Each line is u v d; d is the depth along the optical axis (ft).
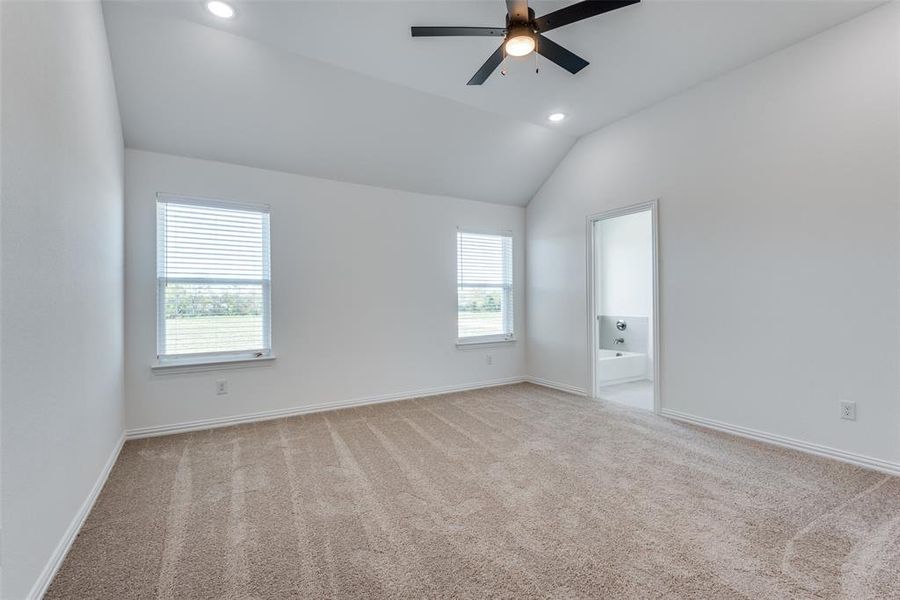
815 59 8.45
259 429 10.67
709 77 10.14
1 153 3.67
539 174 15.28
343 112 10.79
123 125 9.56
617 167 12.79
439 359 14.78
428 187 14.32
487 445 9.37
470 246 15.65
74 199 5.76
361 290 13.20
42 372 4.59
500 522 6.10
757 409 9.46
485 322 16.01
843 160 8.10
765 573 4.90
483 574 4.94
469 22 7.97
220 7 7.51
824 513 6.24
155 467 8.20
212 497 6.92
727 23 8.05
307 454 8.88
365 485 7.36
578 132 13.61
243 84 9.45
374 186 13.50
